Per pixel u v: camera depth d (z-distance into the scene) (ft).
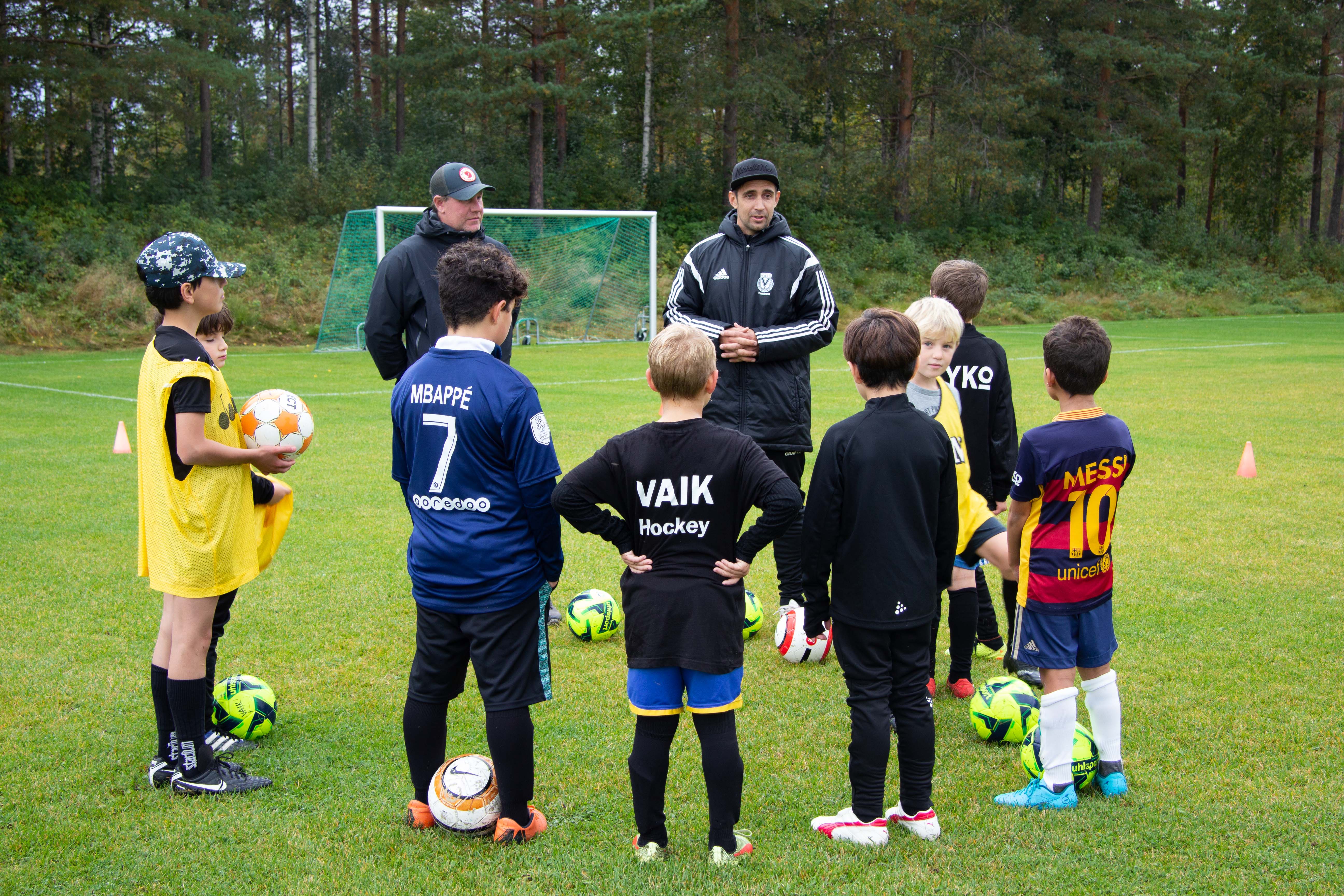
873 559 9.20
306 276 83.46
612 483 8.77
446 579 8.96
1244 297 123.54
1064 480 9.82
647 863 8.95
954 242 122.72
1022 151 130.93
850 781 9.96
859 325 9.46
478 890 8.54
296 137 162.61
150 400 9.87
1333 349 67.97
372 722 12.27
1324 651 14.49
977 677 14.23
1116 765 10.37
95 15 85.87
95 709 12.43
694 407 8.82
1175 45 124.67
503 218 81.10
